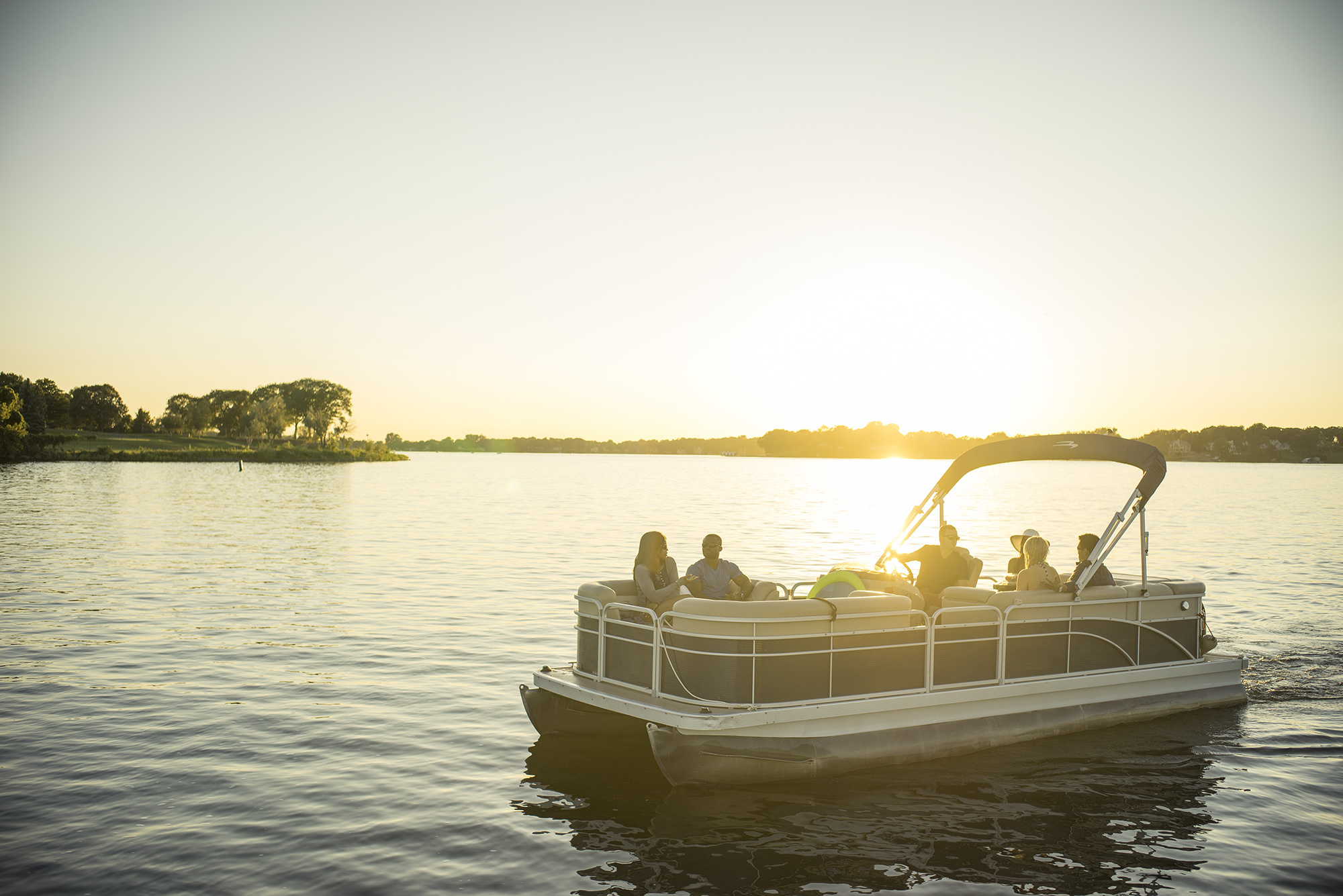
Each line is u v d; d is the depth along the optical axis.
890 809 6.93
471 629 13.88
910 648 8.00
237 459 130.38
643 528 32.72
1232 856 6.20
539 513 40.94
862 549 26.20
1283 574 20.75
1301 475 119.56
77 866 5.77
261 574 19.83
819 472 145.88
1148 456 9.30
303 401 179.50
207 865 5.82
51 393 158.12
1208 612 15.70
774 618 7.30
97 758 7.90
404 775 7.62
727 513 42.38
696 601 7.43
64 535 27.75
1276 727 9.23
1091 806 7.06
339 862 5.90
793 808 6.93
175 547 24.95
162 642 12.71
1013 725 8.45
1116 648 9.29
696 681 7.42
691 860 6.00
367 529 31.69
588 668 8.65
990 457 10.27
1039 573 8.85
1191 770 7.93
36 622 14.01
